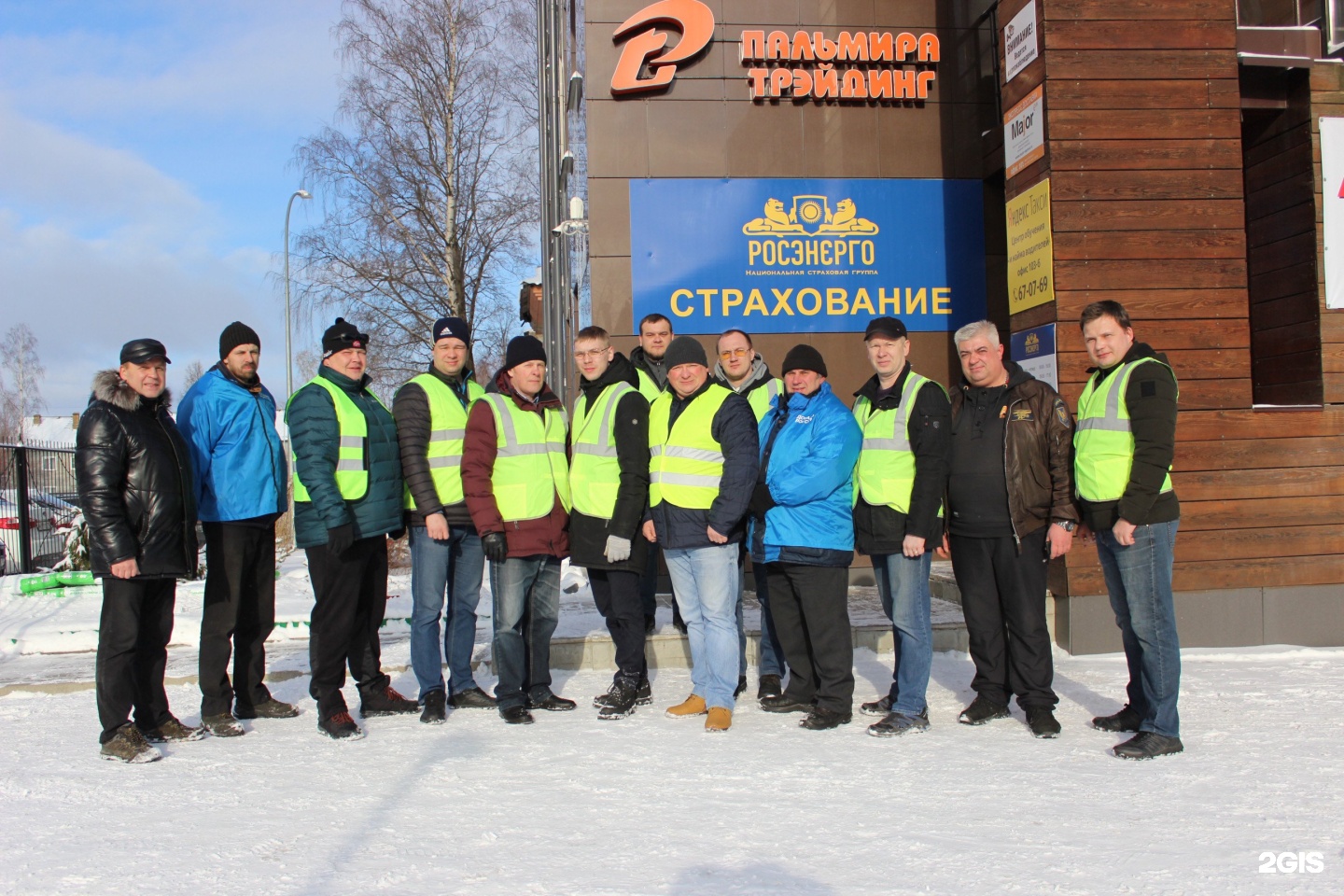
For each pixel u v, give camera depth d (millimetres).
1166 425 4086
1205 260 6516
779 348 8445
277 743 4398
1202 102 6562
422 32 19484
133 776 3893
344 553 4523
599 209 8281
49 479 11500
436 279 20422
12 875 2850
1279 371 7090
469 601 5078
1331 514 6531
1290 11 7062
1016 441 4453
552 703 4949
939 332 8609
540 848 2979
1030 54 6676
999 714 4598
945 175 8648
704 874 2768
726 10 8391
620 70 8242
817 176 8492
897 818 3242
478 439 4734
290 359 20203
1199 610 6387
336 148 19672
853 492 4613
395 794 3559
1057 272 6414
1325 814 3268
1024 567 4438
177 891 2709
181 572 4379
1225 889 2652
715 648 4625
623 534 4660
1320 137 6875
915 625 4449
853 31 8531
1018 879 2725
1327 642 6500
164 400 4516
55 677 5867
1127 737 4293
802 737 4328
